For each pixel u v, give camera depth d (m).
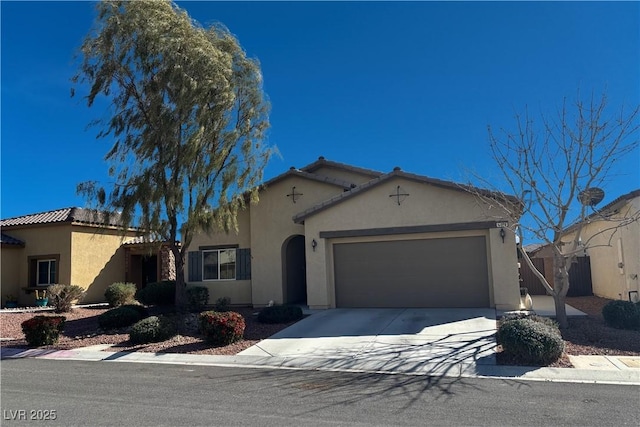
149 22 15.00
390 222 16.64
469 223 15.83
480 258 16.05
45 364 11.43
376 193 16.91
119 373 10.07
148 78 15.63
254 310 18.20
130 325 15.59
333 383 8.76
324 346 11.88
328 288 17.27
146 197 15.25
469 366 9.58
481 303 15.87
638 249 15.93
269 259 19.33
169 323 13.88
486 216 15.41
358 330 13.35
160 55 15.12
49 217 25.22
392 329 13.20
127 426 6.35
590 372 8.85
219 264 20.11
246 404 7.36
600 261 20.25
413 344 11.52
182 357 11.66
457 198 16.05
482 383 8.48
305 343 12.31
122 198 15.49
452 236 16.36
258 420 6.53
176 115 15.20
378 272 17.00
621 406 6.93
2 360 12.16
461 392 7.91
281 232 19.33
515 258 15.41
